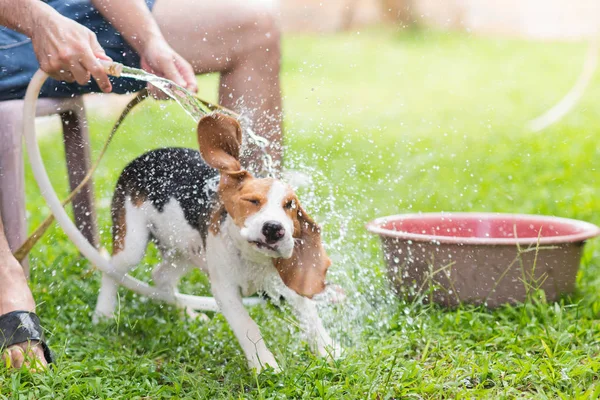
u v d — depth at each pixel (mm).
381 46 14602
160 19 3617
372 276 3645
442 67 12172
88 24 3604
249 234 2498
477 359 2803
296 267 2672
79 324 3295
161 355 3020
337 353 2893
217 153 2648
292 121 8289
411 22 16547
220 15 3633
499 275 3295
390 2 16688
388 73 11773
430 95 9953
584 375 2578
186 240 3115
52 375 2568
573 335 2971
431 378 2641
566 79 10711
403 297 3434
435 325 3160
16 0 2820
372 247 4094
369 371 2652
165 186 3195
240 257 2781
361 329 3166
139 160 3346
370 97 9930
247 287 2875
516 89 10070
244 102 3656
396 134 7555
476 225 3814
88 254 3330
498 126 7812
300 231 2656
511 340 2959
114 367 2785
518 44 14438
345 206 4676
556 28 15914
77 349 2963
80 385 2551
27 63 3502
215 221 2795
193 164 3137
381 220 3678
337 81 11172
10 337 2662
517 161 6180
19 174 3578
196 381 2641
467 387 2615
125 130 6754
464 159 6344
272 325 3148
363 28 16734
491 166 6066
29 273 3689
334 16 16953
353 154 6395
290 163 3824
